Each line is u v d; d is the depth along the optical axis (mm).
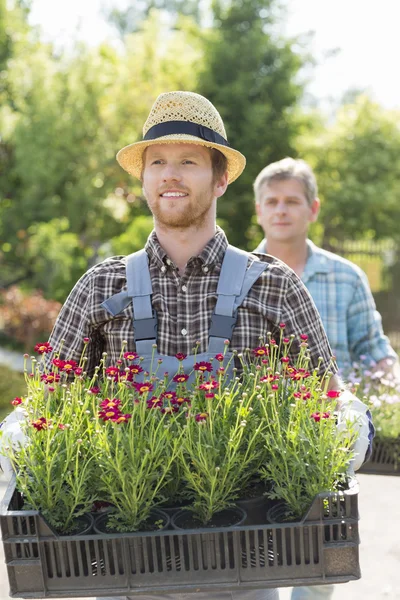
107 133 9984
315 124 11484
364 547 3074
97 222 10820
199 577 1204
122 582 1204
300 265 2680
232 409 1391
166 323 1577
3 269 11922
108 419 1234
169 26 11500
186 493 1354
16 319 9766
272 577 1202
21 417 1501
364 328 2574
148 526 1255
